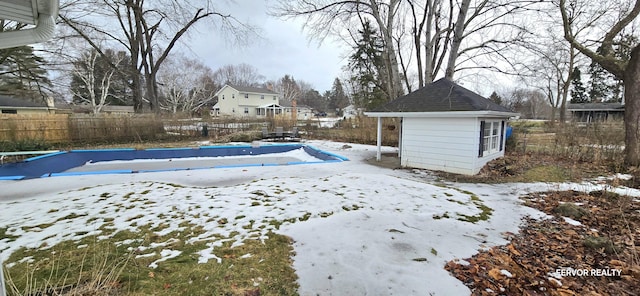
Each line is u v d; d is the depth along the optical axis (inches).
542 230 135.9
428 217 150.4
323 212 155.8
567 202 177.6
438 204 172.1
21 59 441.7
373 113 331.3
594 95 1185.4
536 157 348.5
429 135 296.0
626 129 274.1
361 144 549.3
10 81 461.7
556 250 114.9
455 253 110.9
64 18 507.8
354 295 83.7
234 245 116.0
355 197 184.1
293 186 213.3
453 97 288.2
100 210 157.1
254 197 183.0
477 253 111.3
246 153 493.0
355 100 1017.5
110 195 187.0
